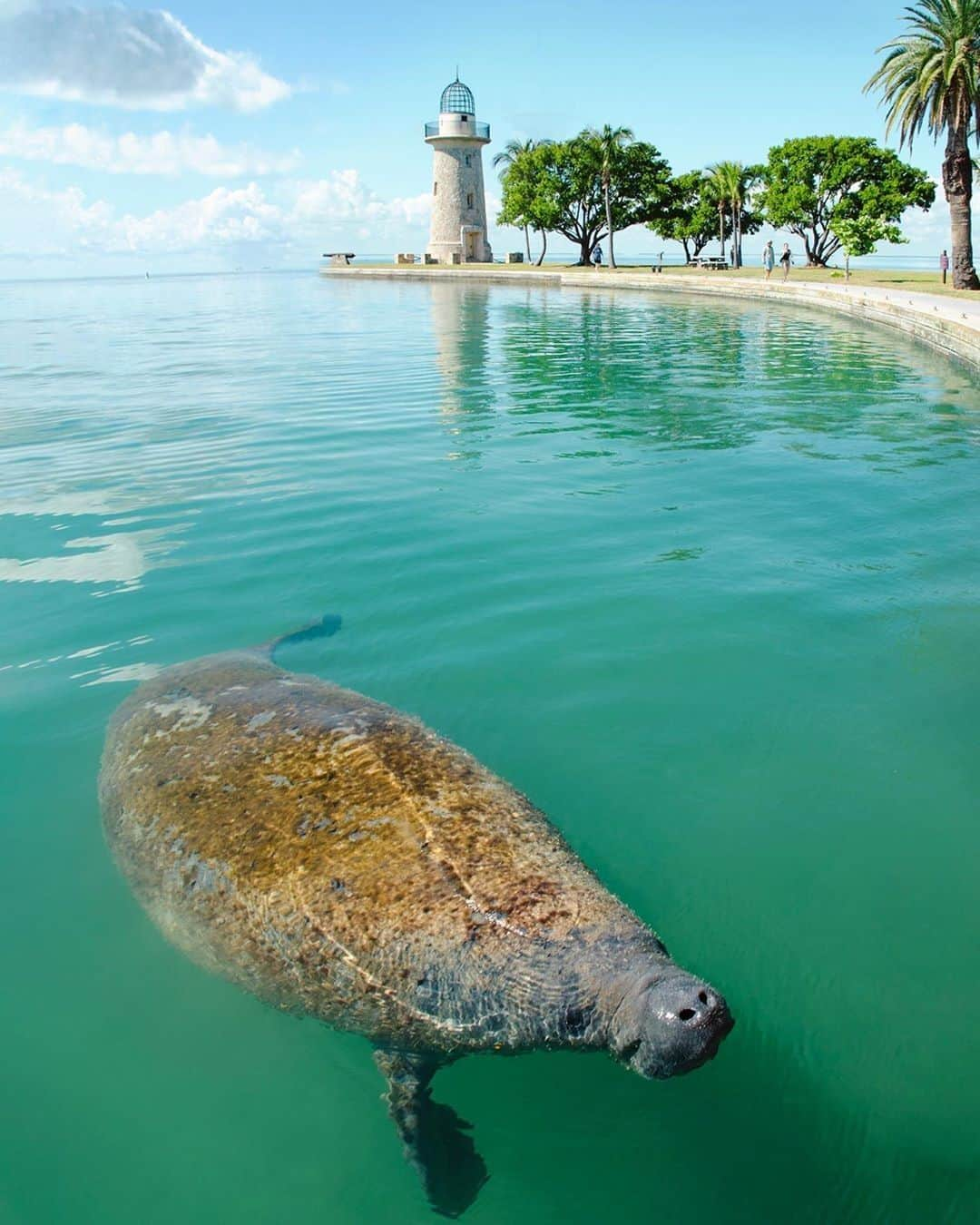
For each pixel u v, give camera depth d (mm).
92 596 6730
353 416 13398
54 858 4129
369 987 3270
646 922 3602
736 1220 2678
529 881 3377
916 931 3605
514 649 5812
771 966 3445
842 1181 2754
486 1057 3273
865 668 5543
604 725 4969
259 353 22062
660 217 64500
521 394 15328
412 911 3264
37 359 21281
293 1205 2785
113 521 8430
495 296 44000
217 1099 3133
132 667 5660
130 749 4457
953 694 5234
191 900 3664
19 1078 3180
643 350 21453
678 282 43281
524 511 8555
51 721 5094
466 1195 2783
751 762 4652
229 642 5945
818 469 10008
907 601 6453
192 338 26328
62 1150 2953
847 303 29000
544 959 3162
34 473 10188
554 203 61844
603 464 10328
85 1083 3170
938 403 14047
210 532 8086
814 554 7387
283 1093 3164
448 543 7719
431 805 3605
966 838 4109
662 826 4184
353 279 68562
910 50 31953
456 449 11078
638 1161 2871
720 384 16219
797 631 6020
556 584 6801
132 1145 2969
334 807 3658
